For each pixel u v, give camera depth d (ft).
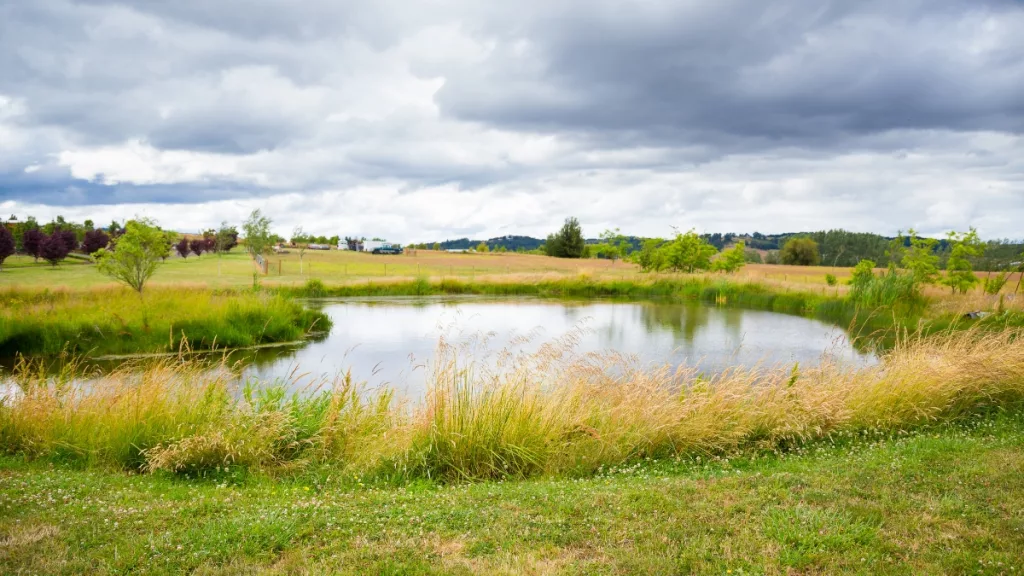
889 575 12.05
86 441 23.48
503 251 435.94
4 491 17.35
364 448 23.75
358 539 14.01
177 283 107.14
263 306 73.05
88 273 149.48
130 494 17.92
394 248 347.15
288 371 51.34
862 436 26.43
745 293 122.52
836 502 16.06
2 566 12.51
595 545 13.73
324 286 130.31
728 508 15.81
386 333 75.61
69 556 13.06
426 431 22.95
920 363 31.01
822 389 29.01
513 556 13.04
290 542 13.82
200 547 13.35
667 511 15.83
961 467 18.99
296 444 23.97
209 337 63.77
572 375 28.68
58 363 53.67
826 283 140.36
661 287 139.64
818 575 12.16
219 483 20.92
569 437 24.54
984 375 29.99
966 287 88.99
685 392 29.58
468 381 26.86
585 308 107.96
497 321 88.89
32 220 244.63
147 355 57.36
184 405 25.13
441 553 13.33
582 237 334.24
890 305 87.25
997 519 14.70
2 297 78.69
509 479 21.62
